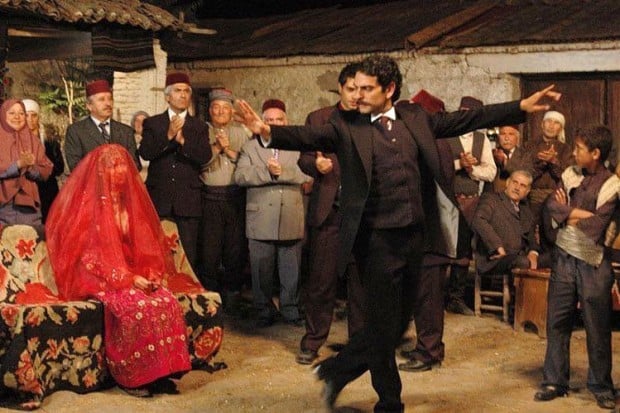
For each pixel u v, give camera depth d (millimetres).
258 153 9219
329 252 7973
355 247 5945
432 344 7812
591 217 6684
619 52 12094
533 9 13812
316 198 7969
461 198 9617
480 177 9438
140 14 11852
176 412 6668
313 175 8000
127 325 6930
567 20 12969
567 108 12711
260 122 5656
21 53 12586
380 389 6016
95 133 8680
